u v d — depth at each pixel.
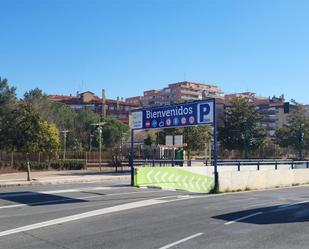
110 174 40.38
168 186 26.98
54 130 50.53
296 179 30.20
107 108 164.12
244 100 76.94
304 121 79.38
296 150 79.88
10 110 50.53
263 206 17.05
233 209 16.02
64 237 10.68
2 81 53.06
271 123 142.50
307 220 13.62
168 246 9.71
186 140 57.09
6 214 14.53
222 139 76.06
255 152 76.12
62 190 23.05
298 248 9.62
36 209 15.77
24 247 9.56
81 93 164.12
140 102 175.75
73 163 48.97
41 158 47.84
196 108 24.11
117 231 11.50
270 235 11.10
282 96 157.88
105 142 98.56
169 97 178.50
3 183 27.56
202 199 19.33
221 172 24.17
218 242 10.19
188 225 12.49
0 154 43.53
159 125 25.95
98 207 16.33
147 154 56.31
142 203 17.58
